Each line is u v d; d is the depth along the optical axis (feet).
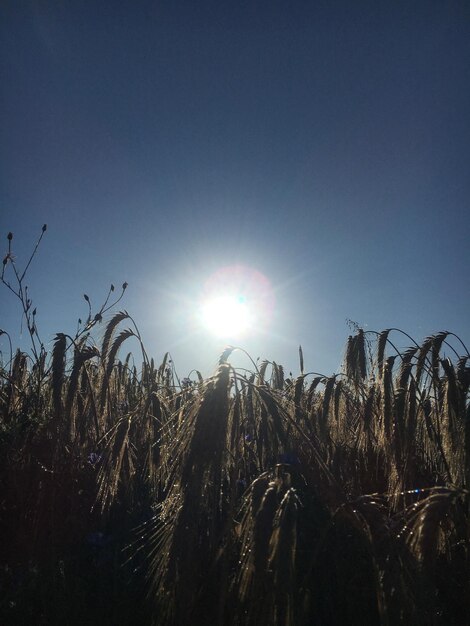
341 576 1.30
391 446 1.60
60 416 1.70
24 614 1.38
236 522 1.33
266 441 1.30
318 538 1.35
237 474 1.36
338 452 1.76
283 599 1.03
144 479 1.84
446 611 1.31
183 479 1.13
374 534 1.17
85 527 1.69
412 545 1.07
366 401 1.84
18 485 1.73
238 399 1.25
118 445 1.61
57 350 1.68
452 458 1.54
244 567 1.12
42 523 1.68
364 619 1.27
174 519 1.16
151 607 1.34
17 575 1.51
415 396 1.60
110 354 1.99
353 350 1.97
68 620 1.37
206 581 1.26
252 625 1.13
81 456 1.87
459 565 1.40
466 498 1.29
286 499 1.09
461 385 1.56
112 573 1.52
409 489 1.54
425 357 1.73
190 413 1.21
